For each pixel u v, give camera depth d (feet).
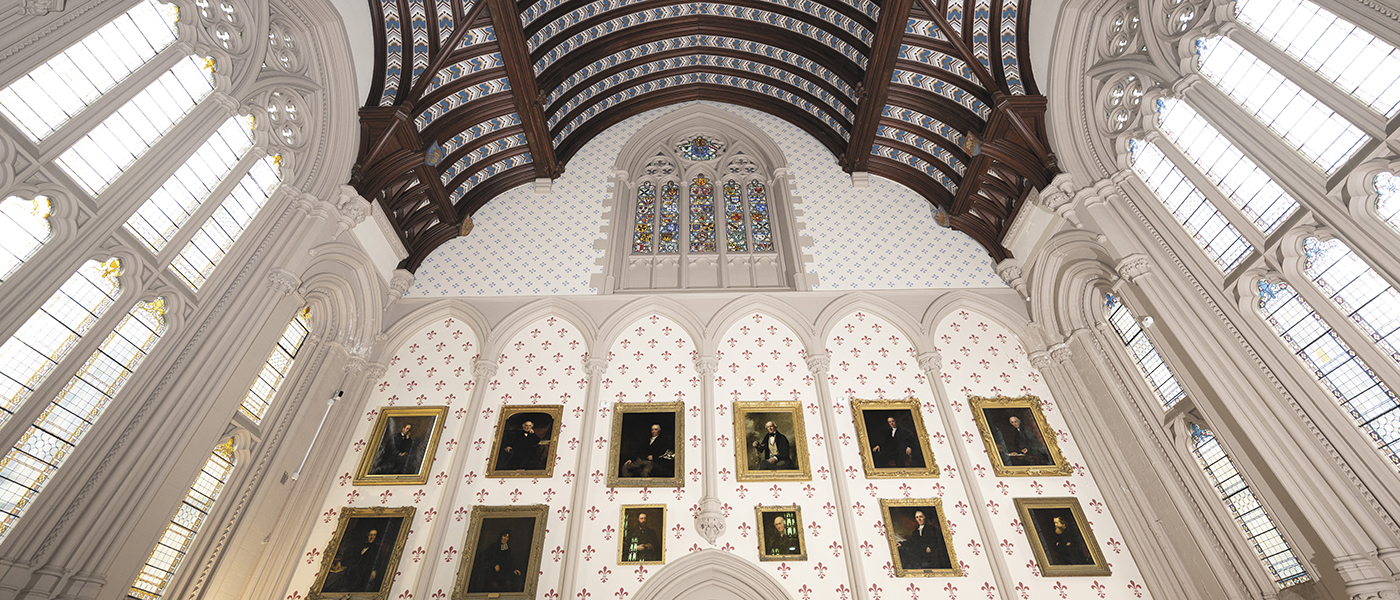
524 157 52.49
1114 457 36.47
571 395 40.93
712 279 47.83
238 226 32.27
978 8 40.96
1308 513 25.82
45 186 22.43
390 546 34.65
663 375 41.78
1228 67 30.22
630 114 58.65
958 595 32.86
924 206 50.93
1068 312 40.93
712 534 34.50
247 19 31.65
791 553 34.35
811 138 56.85
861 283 45.93
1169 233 33.01
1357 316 25.11
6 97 21.71
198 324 28.91
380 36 40.06
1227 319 29.91
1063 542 34.27
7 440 21.38
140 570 25.29
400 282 45.01
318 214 36.01
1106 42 37.17
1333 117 25.81
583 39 49.88
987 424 38.88
